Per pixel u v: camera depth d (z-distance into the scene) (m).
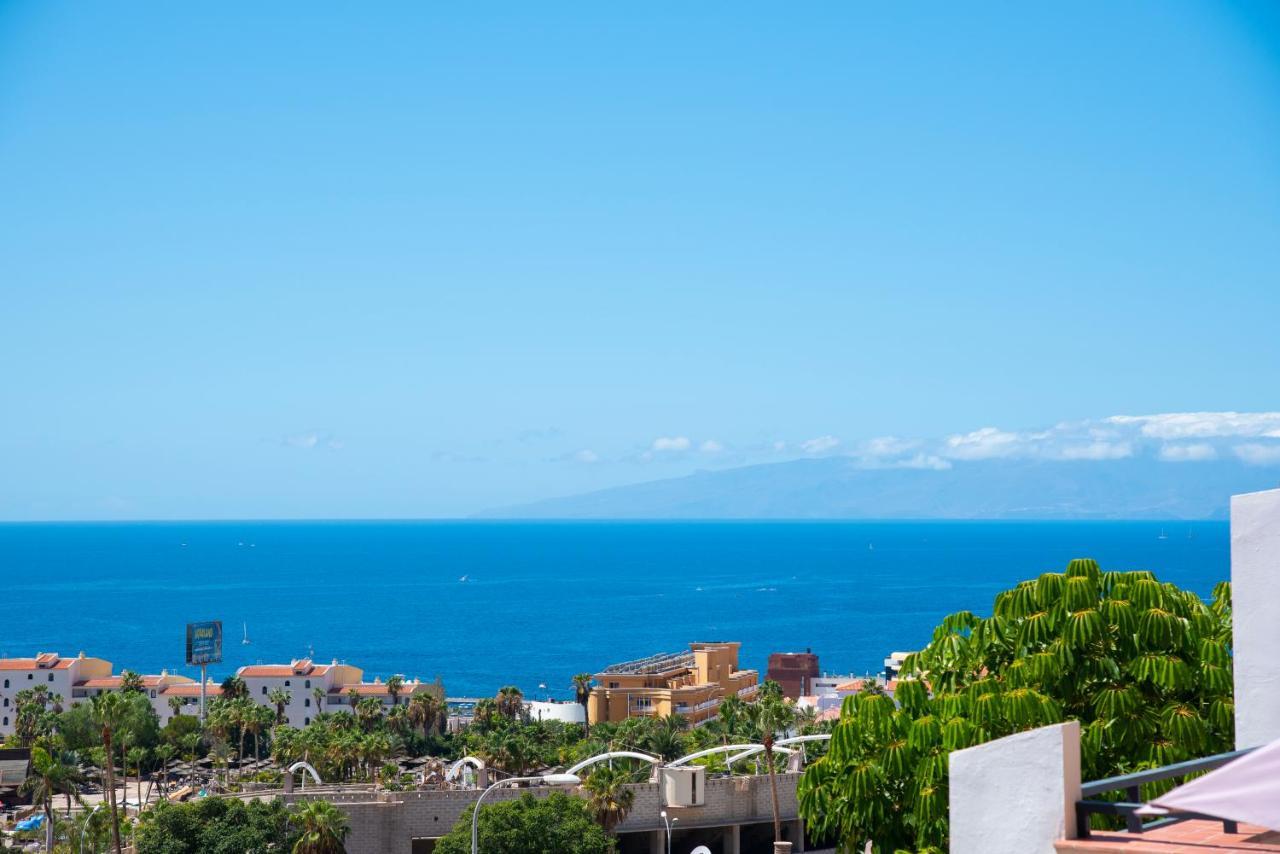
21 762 137.12
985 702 27.58
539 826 82.69
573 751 121.00
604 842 85.25
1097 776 26.98
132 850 91.94
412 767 149.50
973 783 14.29
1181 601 29.11
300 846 84.19
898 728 29.58
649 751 122.81
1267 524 17.69
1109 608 28.38
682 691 175.25
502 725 161.25
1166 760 26.58
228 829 86.94
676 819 98.00
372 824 92.31
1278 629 17.44
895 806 29.19
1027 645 29.17
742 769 111.00
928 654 31.67
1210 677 27.30
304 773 106.25
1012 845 13.92
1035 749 13.88
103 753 129.12
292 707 197.00
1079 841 13.44
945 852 26.75
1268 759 12.41
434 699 163.88
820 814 31.27
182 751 155.50
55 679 197.50
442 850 82.50
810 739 91.56
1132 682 27.89
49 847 102.25
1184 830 13.99
